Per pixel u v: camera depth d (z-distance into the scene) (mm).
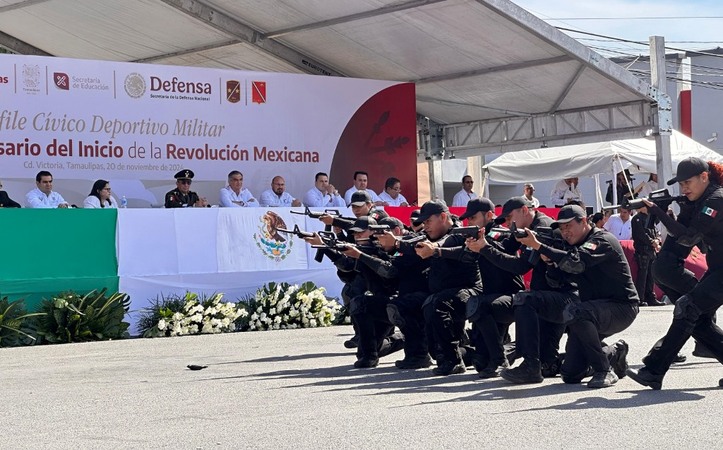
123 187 17219
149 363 10195
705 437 5781
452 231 8227
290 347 11594
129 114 17297
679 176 7488
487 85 19344
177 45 19781
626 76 17797
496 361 8547
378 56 19078
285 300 14086
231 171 18141
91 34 19797
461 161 32406
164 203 17453
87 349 11695
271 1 17250
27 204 15805
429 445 5684
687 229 7504
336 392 7891
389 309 9297
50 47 20828
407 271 9547
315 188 18359
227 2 17688
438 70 19219
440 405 7109
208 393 7973
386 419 6555
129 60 21141
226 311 13695
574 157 22562
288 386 8297
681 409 6734
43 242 12703
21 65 16469
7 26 20031
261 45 19016
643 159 21688
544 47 17125
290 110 18703
